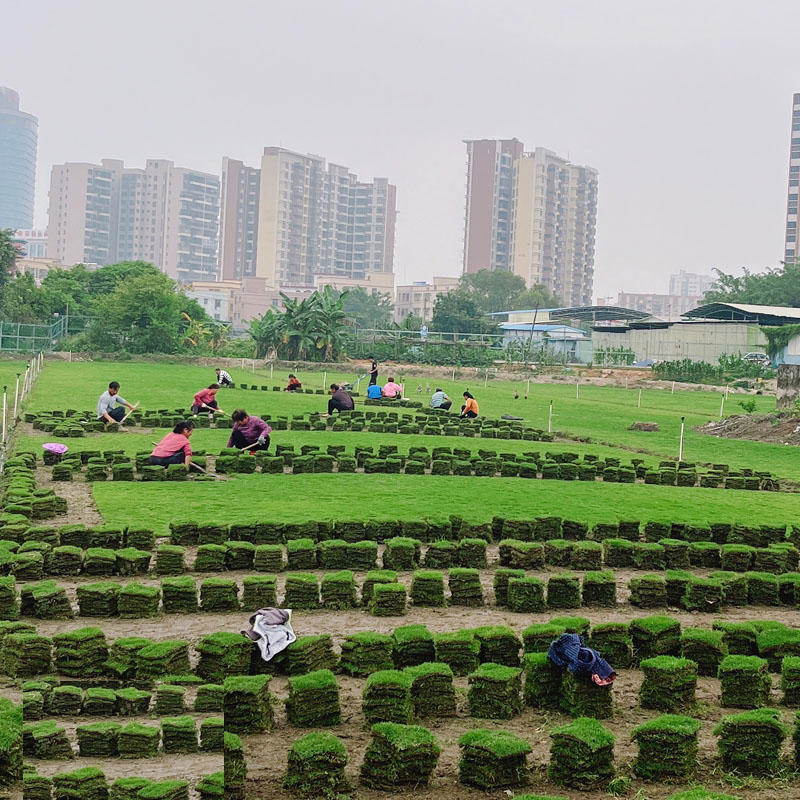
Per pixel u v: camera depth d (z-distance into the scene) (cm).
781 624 1280
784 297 11506
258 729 968
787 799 879
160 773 838
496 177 19550
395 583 1411
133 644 1080
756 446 3575
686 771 906
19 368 5872
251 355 7831
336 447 2792
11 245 8331
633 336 9044
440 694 1030
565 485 2495
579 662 1037
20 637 1091
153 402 4100
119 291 7531
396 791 863
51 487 2184
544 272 19875
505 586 1474
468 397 3800
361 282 18062
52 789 792
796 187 16550
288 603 1405
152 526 1812
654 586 1495
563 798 833
